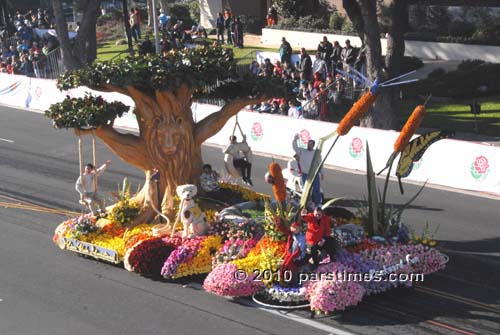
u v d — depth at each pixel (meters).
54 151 25.83
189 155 16.70
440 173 20.78
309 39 40.12
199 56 16.45
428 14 38.88
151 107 16.38
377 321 12.81
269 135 24.62
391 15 25.41
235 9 47.19
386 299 13.69
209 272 14.74
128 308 13.73
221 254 14.57
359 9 25.45
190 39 40.81
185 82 16.00
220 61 16.34
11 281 15.19
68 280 15.16
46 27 50.28
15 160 24.80
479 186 20.11
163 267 14.60
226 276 13.68
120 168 23.48
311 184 14.74
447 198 19.69
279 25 42.03
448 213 18.50
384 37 37.12
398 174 15.49
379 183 21.17
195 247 14.80
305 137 23.66
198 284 14.70
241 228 15.08
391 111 25.55
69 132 28.42
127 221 16.73
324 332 12.47
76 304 14.00
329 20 41.75
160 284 14.80
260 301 13.77
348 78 27.67
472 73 31.33
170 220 16.42
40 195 20.97
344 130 14.40
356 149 22.50
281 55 32.81
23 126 29.81
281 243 14.35
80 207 19.89
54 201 20.42
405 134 14.52
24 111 32.78
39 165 24.12
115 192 20.94
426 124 26.83
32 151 25.91
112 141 16.45
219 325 12.88
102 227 16.52
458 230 17.30
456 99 29.66
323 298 12.84
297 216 14.47
